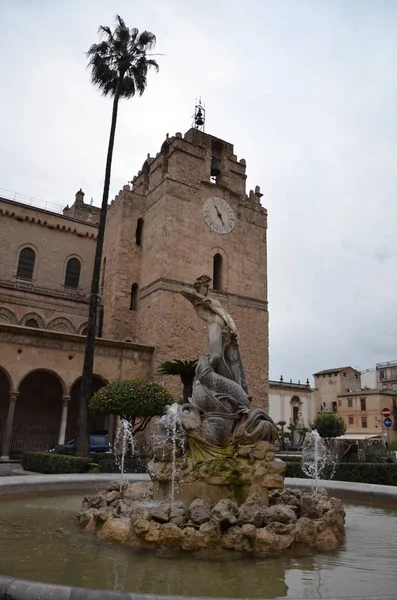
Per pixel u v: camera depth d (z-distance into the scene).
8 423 28.14
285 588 4.68
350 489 11.34
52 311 38.38
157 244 37.72
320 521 6.68
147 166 43.19
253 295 40.91
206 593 4.48
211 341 8.91
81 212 52.75
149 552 5.93
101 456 22.02
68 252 43.56
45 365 29.98
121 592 3.55
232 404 8.25
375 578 5.05
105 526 6.64
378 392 70.19
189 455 7.95
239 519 6.31
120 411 22.27
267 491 7.58
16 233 41.34
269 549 5.95
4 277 39.88
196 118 48.06
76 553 5.84
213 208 40.47
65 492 11.39
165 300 35.75
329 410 74.69
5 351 28.89
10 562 5.37
